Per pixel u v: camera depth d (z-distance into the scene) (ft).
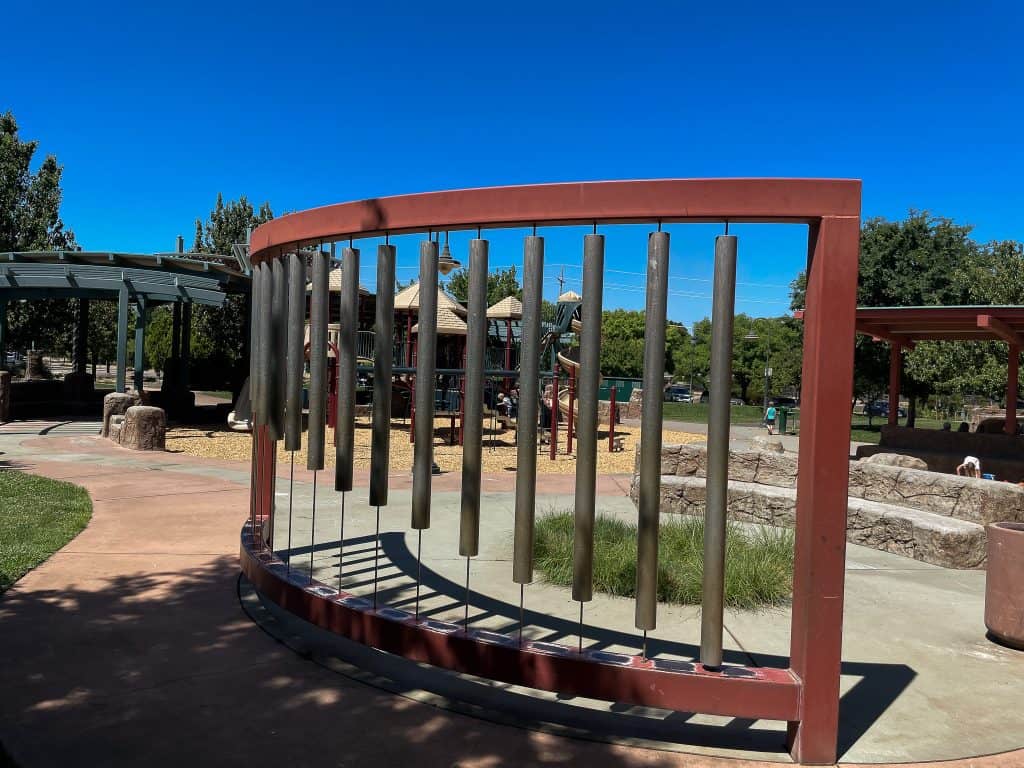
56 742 9.32
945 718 11.04
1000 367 65.98
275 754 9.23
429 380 11.53
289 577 13.76
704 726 10.55
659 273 9.52
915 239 91.15
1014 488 22.86
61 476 30.99
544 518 22.11
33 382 68.44
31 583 16.06
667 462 30.32
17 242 89.10
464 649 10.75
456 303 71.87
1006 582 14.14
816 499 9.34
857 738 10.28
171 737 9.58
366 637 11.80
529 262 10.32
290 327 14.24
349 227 12.17
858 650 13.98
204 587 16.20
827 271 9.21
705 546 9.68
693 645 13.61
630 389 131.64
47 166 92.12
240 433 51.98
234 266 68.28
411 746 9.59
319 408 13.12
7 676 11.28
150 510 24.41
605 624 14.64
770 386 168.66
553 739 9.95
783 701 9.44
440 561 19.03
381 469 12.25
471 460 11.03
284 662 12.27
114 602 14.99
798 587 9.71
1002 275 67.92
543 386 64.23
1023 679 12.73
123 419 42.55
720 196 9.40
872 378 87.61
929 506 24.76
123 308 52.31
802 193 9.23
